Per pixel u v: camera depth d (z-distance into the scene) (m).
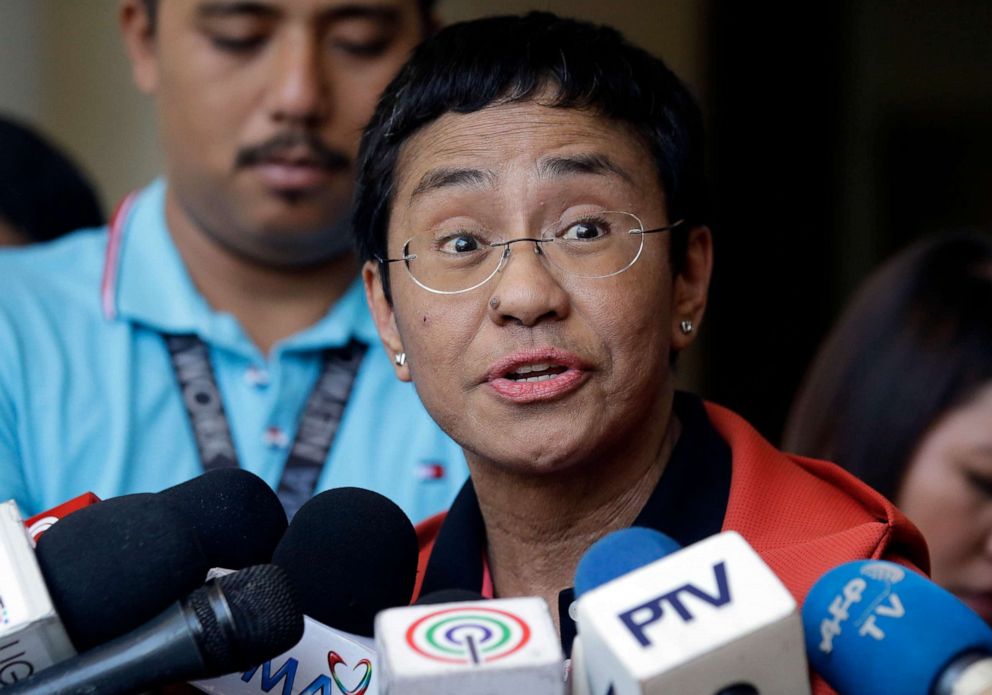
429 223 2.85
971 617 2.12
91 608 2.15
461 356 2.80
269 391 4.67
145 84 5.06
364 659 2.42
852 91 8.40
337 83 4.65
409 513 4.56
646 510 2.92
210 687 2.46
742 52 8.19
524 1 7.57
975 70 8.61
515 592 3.05
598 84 2.84
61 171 5.87
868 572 2.23
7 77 7.39
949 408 4.41
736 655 1.98
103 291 4.71
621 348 2.76
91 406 4.50
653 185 2.88
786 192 8.32
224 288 4.79
